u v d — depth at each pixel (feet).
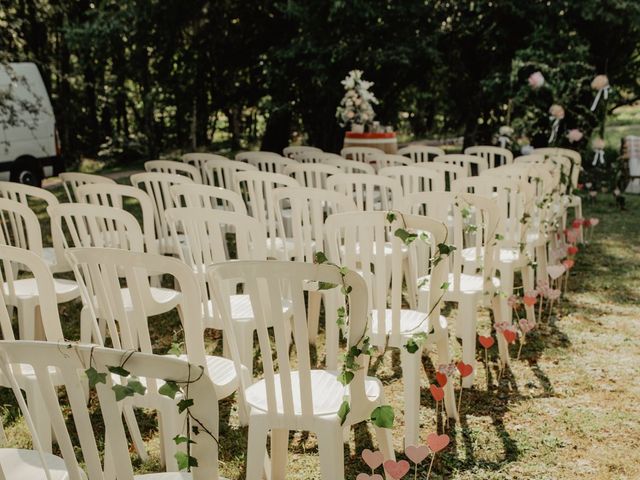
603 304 15.75
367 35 35.47
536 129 35.76
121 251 7.13
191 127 58.75
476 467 8.97
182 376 4.47
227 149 66.95
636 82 44.65
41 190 12.85
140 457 9.16
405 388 9.28
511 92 34.81
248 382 8.46
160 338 14.17
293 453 9.41
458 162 19.80
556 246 17.44
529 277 14.21
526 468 8.93
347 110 26.73
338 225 9.14
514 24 37.93
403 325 9.57
